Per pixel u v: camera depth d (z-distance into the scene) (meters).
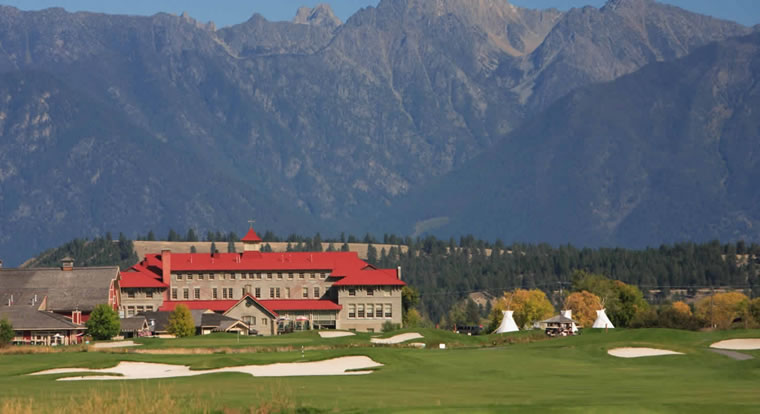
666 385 100.75
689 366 124.31
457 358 129.88
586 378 109.38
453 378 108.69
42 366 121.12
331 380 105.19
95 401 83.25
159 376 111.50
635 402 83.31
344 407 82.31
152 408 80.75
